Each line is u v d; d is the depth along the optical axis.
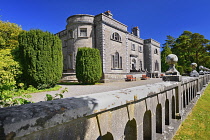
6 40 13.77
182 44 32.97
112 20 16.08
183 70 31.50
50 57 7.48
